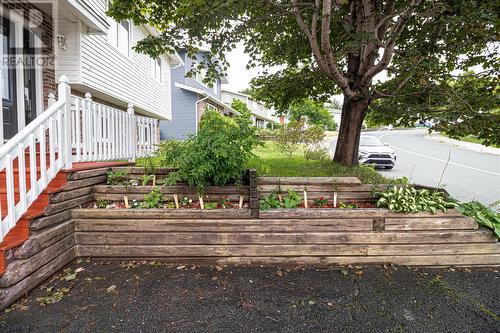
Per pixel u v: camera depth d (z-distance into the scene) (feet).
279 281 8.79
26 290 7.66
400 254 9.98
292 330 6.54
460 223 10.08
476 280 9.05
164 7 15.48
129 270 9.26
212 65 16.40
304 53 18.94
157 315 6.98
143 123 17.58
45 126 9.05
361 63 15.06
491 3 11.09
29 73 16.58
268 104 22.21
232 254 9.86
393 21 14.73
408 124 16.51
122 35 27.22
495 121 12.94
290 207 10.75
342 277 9.10
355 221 9.99
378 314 7.20
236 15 14.11
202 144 10.48
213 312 7.14
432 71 14.67
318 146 21.72
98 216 9.87
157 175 12.26
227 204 11.03
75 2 16.80
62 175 9.71
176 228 9.89
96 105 12.41
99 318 6.82
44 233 8.38
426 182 23.91
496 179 25.45
